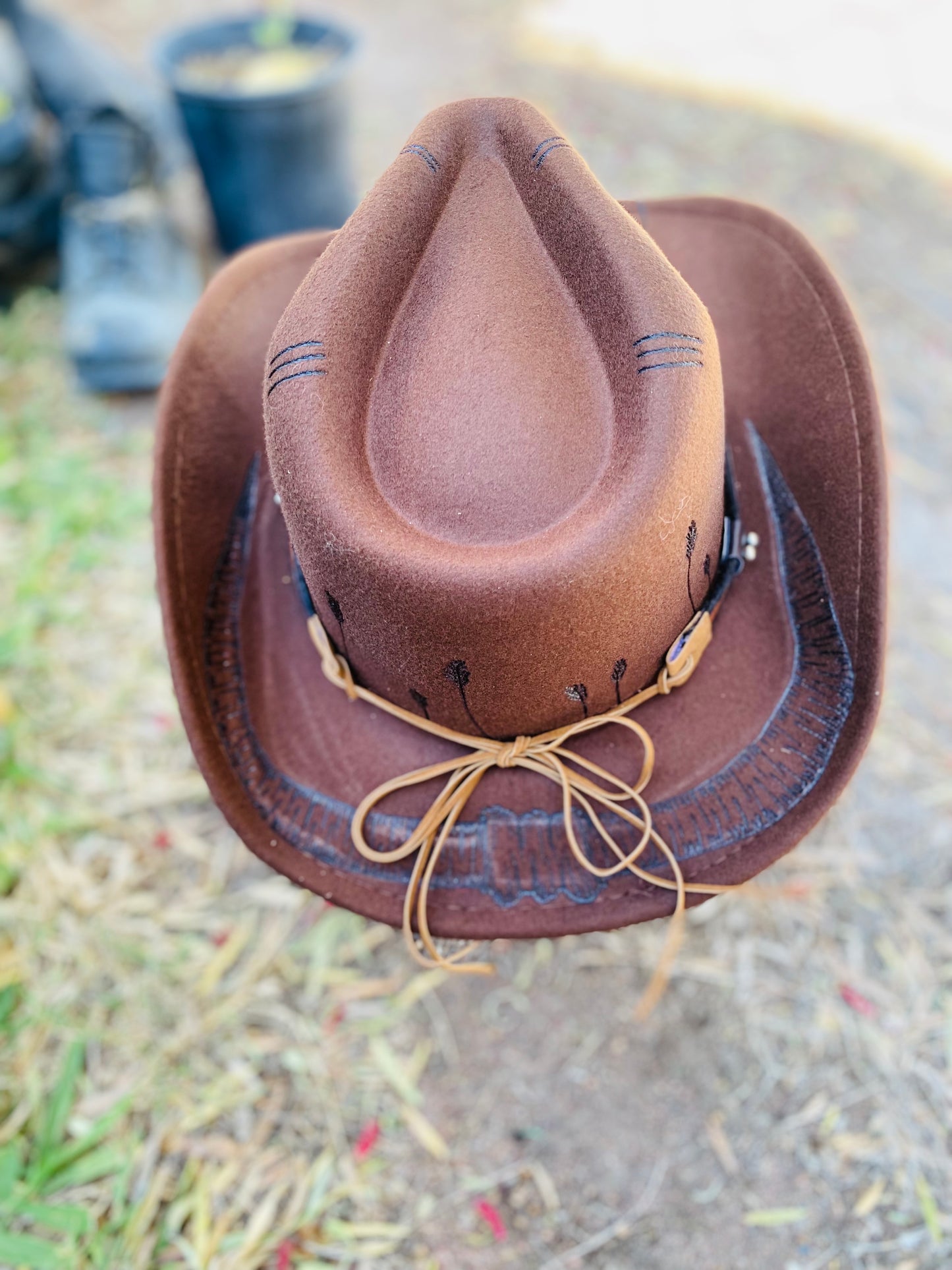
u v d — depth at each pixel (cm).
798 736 79
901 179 257
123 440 197
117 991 124
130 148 212
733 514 81
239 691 85
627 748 80
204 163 216
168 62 215
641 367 64
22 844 137
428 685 72
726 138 275
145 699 155
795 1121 112
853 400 79
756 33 333
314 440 65
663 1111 114
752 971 124
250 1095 116
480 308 68
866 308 217
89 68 219
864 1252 103
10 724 149
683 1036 119
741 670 82
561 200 68
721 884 77
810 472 83
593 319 68
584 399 67
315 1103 115
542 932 78
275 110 201
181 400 85
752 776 79
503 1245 105
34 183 216
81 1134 112
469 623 65
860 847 134
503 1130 113
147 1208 106
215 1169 110
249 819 81
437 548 64
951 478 183
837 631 80
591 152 268
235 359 90
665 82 305
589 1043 119
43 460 192
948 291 222
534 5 359
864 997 120
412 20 349
